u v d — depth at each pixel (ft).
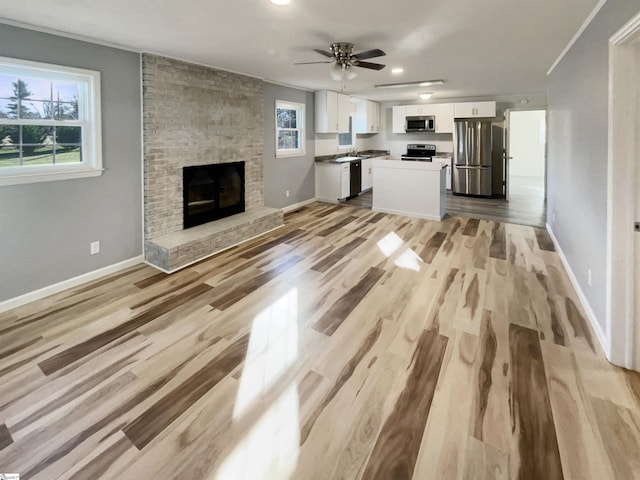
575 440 5.38
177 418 5.97
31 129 9.98
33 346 8.02
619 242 6.88
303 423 5.84
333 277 11.92
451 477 4.85
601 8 7.95
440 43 11.43
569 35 10.61
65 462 5.15
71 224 10.98
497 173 26.61
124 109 12.01
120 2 8.11
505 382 6.70
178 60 13.43
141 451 5.32
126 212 12.51
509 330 8.50
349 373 7.07
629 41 6.37
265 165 19.70
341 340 8.24
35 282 10.27
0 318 9.23
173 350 7.89
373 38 10.85
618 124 6.73
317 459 5.17
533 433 5.53
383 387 6.65
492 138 25.96
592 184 8.70
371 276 11.96
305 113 22.56
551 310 9.45
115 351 7.84
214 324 8.99
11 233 9.68
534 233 16.80
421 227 18.11
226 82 15.76
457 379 6.82
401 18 9.19
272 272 12.37
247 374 7.08
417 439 5.48
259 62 14.08
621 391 6.38
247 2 8.12
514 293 10.50
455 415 5.93
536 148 37.55
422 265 12.92
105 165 11.66
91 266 11.66
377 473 4.93
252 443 5.47
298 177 22.74
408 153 30.40
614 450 5.19
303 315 9.41
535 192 27.99
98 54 11.09
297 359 7.54
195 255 13.34
